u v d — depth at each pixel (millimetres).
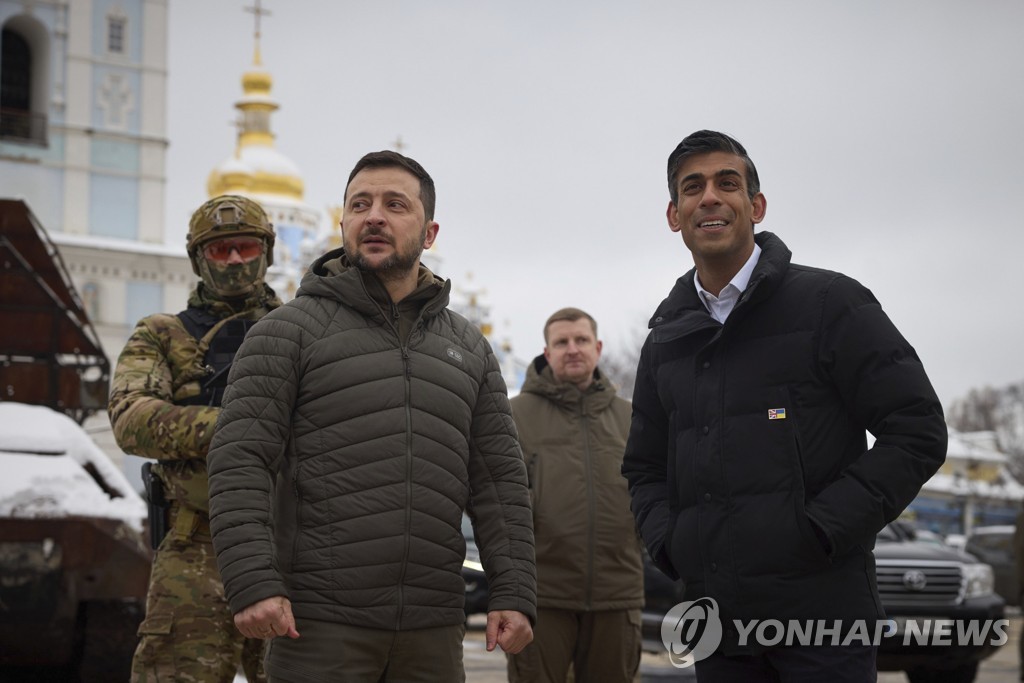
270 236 5012
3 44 37500
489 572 3855
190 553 4543
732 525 3645
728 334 3754
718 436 3701
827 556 3559
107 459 6480
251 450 3545
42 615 5918
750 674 3762
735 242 3871
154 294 38500
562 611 5648
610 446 5820
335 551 3508
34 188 37188
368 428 3582
